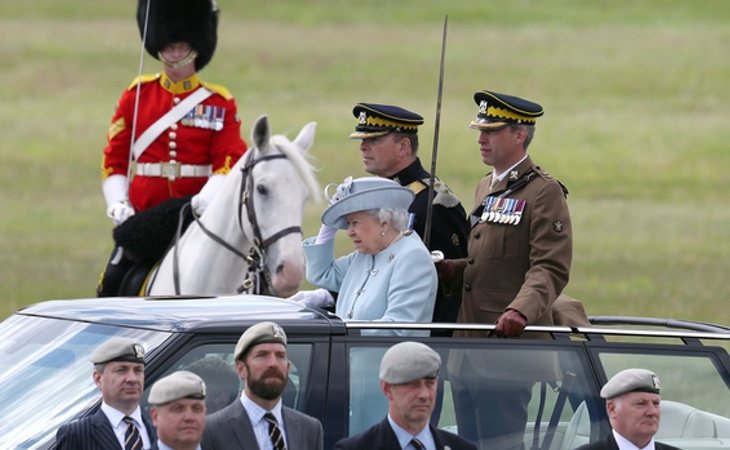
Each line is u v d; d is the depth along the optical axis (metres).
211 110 44.47
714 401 27.72
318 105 164.88
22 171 128.88
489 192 31.89
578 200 121.81
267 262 38.34
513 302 28.81
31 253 91.75
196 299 28.56
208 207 39.91
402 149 33.59
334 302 32.25
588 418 26.98
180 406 22.58
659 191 127.75
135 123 43.59
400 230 29.73
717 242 98.56
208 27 44.59
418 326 26.64
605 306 70.50
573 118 161.12
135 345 24.55
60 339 27.02
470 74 182.50
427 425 24.31
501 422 26.70
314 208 102.94
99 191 122.44
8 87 167.62
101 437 24.23
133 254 41.31
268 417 23.84
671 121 160.50
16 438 25.17
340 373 25.80
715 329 29.42
